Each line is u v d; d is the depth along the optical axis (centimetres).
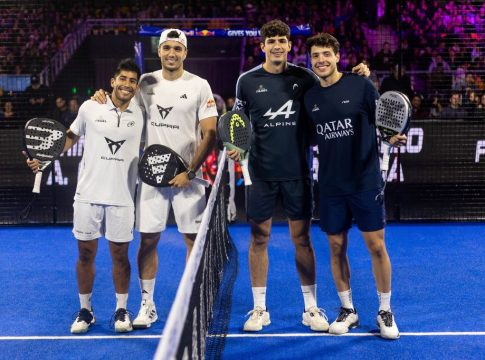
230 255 674
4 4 1127
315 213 897
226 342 449
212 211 440
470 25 1169
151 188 474
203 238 352
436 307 523
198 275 319
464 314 505
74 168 903
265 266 487
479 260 686
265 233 483
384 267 454
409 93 998
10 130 891
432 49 1191
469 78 1045
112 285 601
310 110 455
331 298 552
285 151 469
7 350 438
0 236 836
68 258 713
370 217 450
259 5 1426
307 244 481
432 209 905
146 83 477
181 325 239
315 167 895
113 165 460
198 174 481
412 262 677
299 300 547
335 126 446
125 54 1487
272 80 466
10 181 898
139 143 472
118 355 429
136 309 528
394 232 838
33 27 1184
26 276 636
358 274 629
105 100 462
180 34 468
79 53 1406
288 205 476
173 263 682
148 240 482
